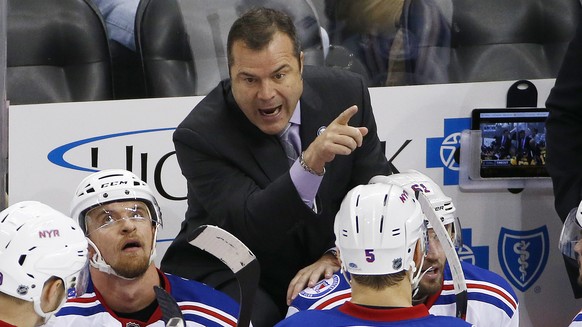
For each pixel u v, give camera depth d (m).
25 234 9.73
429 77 15.20
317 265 13.09
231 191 12.73
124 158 14.59
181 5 14.55
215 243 9.96
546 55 15.58
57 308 9.94
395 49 15.05
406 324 9.68
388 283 9.95
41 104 14.30
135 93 14.54
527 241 15.75
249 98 12.33
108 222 11.99
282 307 13.73
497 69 15.42
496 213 15.59
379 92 15.03
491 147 15.41
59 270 9.77
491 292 13.28
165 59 14.56
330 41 14.86
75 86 14.40
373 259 9.91
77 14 14.31
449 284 13.35
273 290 13.66
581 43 14.30
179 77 14.62
